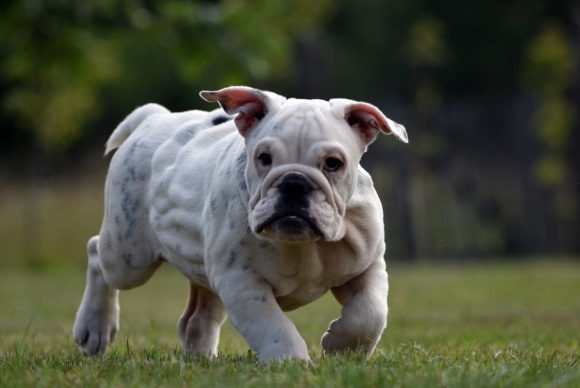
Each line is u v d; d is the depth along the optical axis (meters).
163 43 16.31
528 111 21.38
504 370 5.44
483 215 21.53
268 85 26.75
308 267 6.14
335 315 11.15
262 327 6.00
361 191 6.23
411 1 33.81
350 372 5.25
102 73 23.41
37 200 22.42
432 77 33.28
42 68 16.45
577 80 21.77
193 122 7.29
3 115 32.38
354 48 33.50
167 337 9.12
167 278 18.77
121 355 6.81
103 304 7.74
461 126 21.55
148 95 31.69
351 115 6.10
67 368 6.12
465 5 33.81
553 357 6.42
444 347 7.31
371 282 6.34
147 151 7.30
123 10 16.16
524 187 21.44
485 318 10.55
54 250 21.66
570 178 21.58
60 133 23.73
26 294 14.89
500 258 21.55
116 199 7.37
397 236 21.36
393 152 21.25
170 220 6.86
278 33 17.31
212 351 7.43
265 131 5.89
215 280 6.26
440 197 21.53
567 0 33.62
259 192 5.82
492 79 33.78
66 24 15.77
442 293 14.08
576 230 21.53
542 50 25.09
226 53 16.20
